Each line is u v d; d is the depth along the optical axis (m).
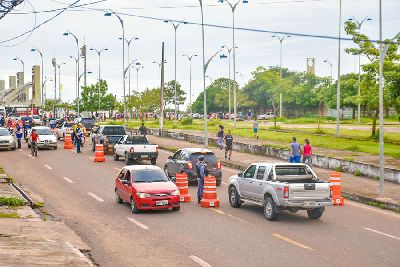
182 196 22.19
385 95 44.50
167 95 138.12
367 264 12.81
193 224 17.53
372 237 15.87
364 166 30.28
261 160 37.38
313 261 13.04
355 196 23.61
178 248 14.29
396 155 36.53
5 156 39.62
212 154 26.80
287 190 17.42
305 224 17.75
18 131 46.88
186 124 80.00
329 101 105.31
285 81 98.56
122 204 21.34
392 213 20.47
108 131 42.59
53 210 19.86
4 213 18.25
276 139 50.06
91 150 45.03
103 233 16.11
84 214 19.17
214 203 20.98
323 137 50.88
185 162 26.48
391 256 13.60
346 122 84.06
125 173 20.97
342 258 13.35
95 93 105.06
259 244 14.77
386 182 27.98
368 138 48.50
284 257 13.38
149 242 14.98
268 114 131.88
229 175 30.81
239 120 106.56
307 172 18.94
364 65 45.66
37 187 25.50
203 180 21.50
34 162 36.00
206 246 14.52
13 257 12.39
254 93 148.00
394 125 70.94
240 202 20.59
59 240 14.50
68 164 35.12
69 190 24.73
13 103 160.38
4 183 26.19
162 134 60.25
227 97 149.25
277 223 17.86
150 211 19.89
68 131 51.06
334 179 22.42
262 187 18.70
